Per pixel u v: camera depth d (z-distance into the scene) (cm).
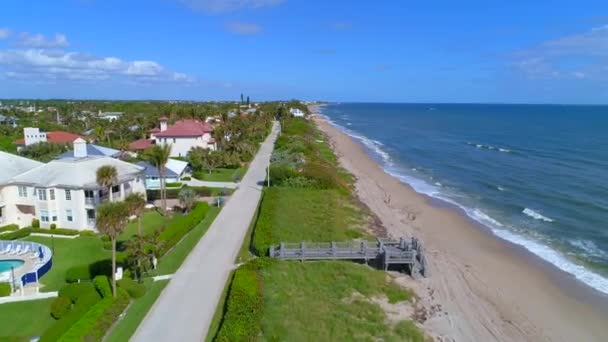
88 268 3088
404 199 5841
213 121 12988
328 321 2514
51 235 4134
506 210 5375
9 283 2912
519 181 6925
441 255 3872
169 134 8281
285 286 2923
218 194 5628
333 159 8712
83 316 2352
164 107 18712
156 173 5872
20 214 4397
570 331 2731
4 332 2422
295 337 2294
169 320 2512
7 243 3659
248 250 3659
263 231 3897
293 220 4397
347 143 11888
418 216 5075
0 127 11612
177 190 5556
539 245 4206
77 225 4250
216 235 4041
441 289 3200
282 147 9225
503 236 4453
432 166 8438
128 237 4022
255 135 11088
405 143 12181
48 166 4494
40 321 2552
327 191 5738
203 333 2381
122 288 2750
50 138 8969
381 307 2811
